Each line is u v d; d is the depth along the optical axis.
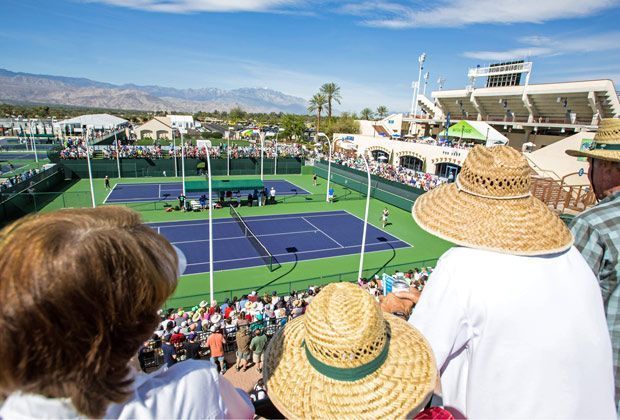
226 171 53.12
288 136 103.00
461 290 1.88
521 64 52.50
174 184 45.31
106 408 1.10
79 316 0.97
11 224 1.11
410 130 73.25
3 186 31.28
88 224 1.13
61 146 55.53
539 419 1.73
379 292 16.30
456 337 1.91
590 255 2.43
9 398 1.07
